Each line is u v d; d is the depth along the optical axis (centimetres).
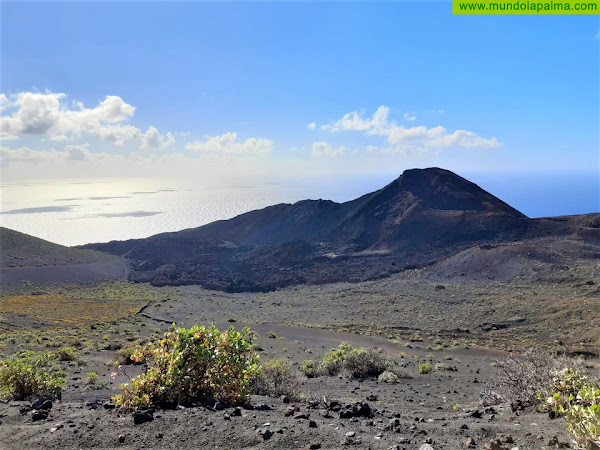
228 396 675
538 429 526
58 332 4047
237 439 486
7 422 561
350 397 1269
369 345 3597
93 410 618
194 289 10975
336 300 8406
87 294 9494
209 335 688
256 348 3011
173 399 626
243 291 10712
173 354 654
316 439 495
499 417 658
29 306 7000
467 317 6025
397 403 1177
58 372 1487
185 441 481
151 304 8381
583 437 361
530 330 4906
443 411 952
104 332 4225
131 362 2005
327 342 3788
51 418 570
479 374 2058
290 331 4672
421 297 7819
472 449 470
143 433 500
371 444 483
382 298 8062
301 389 1377
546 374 754
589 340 4009
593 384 662
